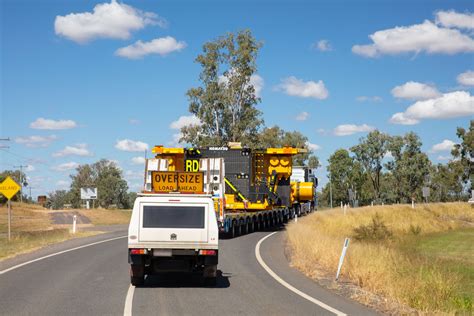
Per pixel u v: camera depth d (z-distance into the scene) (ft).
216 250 45.19
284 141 326.85
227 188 105.19
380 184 367.25
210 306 37.14
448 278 51.49
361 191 374.43
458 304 45.01
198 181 63.87
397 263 60.75
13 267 57.21
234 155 105.70
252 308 36.55
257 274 53.52
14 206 274.77
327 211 155.63
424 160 338.34
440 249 118.32
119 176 478.18
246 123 196.34
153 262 46.39
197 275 52.16
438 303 42.63
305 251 68.95
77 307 36.27
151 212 45.37
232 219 93.61
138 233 44.98
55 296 40.32
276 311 35.63
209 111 197.06
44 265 58.95
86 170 483.10
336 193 387.75
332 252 61.62
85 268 56.39
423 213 188.34
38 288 43.88
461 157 274.57
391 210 179.32
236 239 94.17
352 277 51.31
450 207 207.10
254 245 83.71
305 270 55.98
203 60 198.49
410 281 47.19
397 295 43.21
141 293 42.06
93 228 144.25
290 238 86.99
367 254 60.23
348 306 37.68
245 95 199.72
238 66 198.18
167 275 52.08
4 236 107.96
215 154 105.70
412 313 36.55
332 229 129.39
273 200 111.14
